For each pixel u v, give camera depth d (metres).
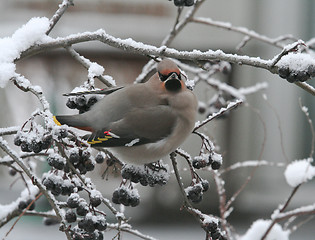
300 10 21.64
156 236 18.09
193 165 6.23
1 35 20.00
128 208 19.58
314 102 22.02
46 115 5.33
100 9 20.61
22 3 20.06
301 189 21.95
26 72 19.02
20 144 5.37
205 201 19.75
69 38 6.40
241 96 10.17
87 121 6.16
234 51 21.05
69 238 5.35
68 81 19.08
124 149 6.19
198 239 18.02
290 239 18.27
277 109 21.73
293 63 5.81
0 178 20.84
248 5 21.22
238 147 21.05
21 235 17.30
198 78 10.02
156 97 6.35
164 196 19.59
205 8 21.06
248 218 20.00
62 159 5.28
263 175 21.47
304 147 22.23
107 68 19.50
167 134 6.20
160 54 6.21
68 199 5.36
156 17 20.94
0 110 18.28
